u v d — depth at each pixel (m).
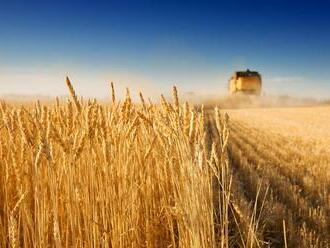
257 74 64.88
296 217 7.48
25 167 4.68
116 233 4.41
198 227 3.82
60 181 4.44
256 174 10.56
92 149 4.36
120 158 4.58
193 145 3.89
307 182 10.00
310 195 8.96
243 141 18.77
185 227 4.24
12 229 3.02
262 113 47.41
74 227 4.05
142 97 4.90
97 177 4.47
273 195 8.95
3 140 5.32
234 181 9.36
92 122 3.97
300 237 6.20
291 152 15.26
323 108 58.72
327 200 8.42
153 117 5.22
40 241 3.82
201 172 3.84
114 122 4.60
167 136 4.17
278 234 6.58
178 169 4.30
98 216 4.43
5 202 4.77
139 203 5.08
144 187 5.30
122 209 4.50
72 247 4.16
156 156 5.44
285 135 21.88
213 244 3.86
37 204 3.80
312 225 7.05
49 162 3.63
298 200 8.43
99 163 4.47
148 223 5.08
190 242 3.93
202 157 3.81
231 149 15.84
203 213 3.84
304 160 13.45
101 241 4.35
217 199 7.27
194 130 3.83
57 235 3.57
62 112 4.76
